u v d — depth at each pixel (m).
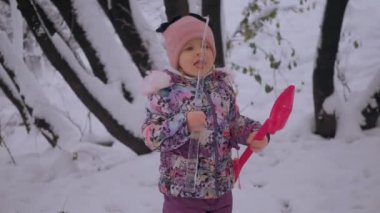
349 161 3.72
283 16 8.49
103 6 3.97
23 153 5.40
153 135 1.96
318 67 4.07
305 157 3.88
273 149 4.11
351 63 6.59
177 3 3.64
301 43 7.68
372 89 4.23
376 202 3.16
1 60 4.35
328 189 3.41
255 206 3.31
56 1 3.75
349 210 3.13
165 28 2.12
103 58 4.05
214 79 2.10
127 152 4.87
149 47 4.03
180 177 2.06
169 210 2.17
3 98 7.73
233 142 2.16
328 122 4.21
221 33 3.92
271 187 3.53
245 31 4.61
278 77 6.79
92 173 4.20
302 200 3.31
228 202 2.21
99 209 3.52
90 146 4.69
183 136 1.90
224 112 2.07
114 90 4.06
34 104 4.42
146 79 2.04
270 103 6.00
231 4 9.57
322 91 4.16
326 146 4.05
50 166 4.32
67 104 7.40
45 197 3.81
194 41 2.03
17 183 4.15
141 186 3.78
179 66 2.07
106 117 4.05
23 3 3.55
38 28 3.63
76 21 3.88
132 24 3.93
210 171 2.07
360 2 8.44
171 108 2.01
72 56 3.85
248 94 6.39
